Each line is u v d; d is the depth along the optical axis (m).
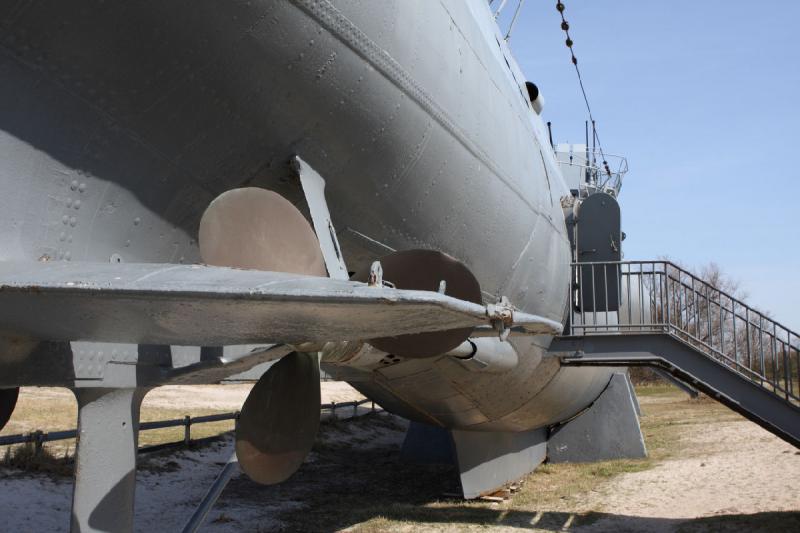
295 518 8.51
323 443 14.58
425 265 3.38
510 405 9.06
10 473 8.73
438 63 4.37
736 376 8.45
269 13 3.21
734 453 12.44
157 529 7.73
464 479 9.38
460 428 9.30
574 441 12.41
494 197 5.50
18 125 2.87
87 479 3.18
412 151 4.29
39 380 3.05
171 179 3.43
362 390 9.75
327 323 2.48
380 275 2.46
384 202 4.39
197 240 3.71
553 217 7.66
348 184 4.11
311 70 3.51
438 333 3.52
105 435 3.26
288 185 3.88
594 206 9.84
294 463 3.96
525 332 3.86
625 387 12.58
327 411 18.25
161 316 2.49
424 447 13.16
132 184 3.29
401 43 3.94
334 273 3.70
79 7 2.80
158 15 2.97
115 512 3.25
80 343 3.10
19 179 2.92
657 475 10.80
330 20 3.44
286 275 2.41
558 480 10.83
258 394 3.66
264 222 3.30
